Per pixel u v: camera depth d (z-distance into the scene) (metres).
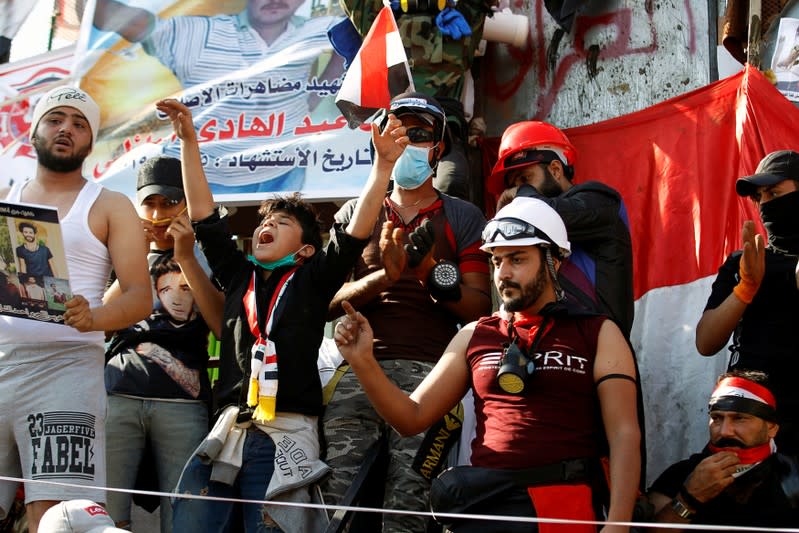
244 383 6.64
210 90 9.96
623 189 9.02
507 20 9.84
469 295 7.07
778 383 6.77
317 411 6.73
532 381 5.78
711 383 8.20
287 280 6.86
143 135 10.02
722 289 7.21
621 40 9.62
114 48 10.26
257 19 10.08
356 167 9.47
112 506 7.16
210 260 7.14
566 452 5.66
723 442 6.21
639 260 8.79
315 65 9.80
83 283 6.60
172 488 7.18
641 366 8.48
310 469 6.52
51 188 6.81
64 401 6.29
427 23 9.02
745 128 8.66
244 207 10.16
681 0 9.58
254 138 9.73
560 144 7.77
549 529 5.51
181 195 7.82
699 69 9.45
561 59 9.79
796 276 6.79
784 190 7.06
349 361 5.78
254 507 6.45
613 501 5.42
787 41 9.22
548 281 5.96
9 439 6.34
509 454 5.69
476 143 9.65
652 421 8.30
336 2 9.99
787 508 5.99
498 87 10.05
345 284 7.27
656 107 9.11
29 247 6.12
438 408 5.99
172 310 7.49
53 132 6.76
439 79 9.06
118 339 7.47
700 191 8.73
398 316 7.12
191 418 7.32
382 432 6.90
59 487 6.15
